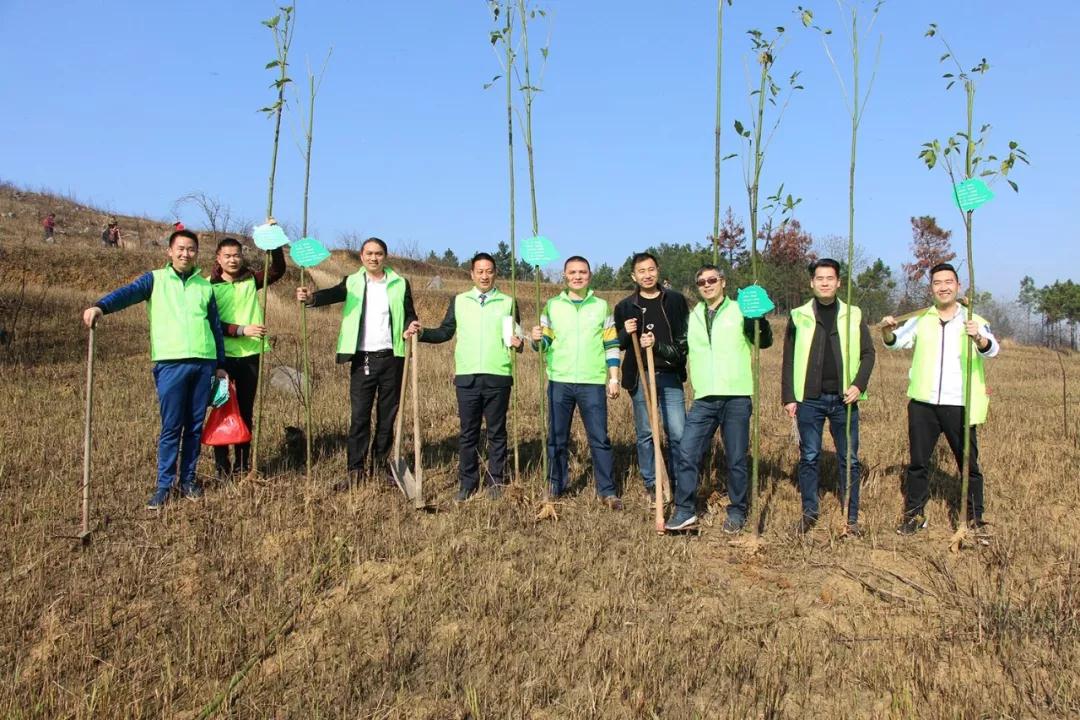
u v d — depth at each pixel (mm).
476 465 6121
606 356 6020
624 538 5395
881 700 3508
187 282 5699
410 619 4195
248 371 6289
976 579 4715
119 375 10875
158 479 5688
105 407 8797
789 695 3570
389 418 6348
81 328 14117
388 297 6176
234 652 3838
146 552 4891
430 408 9328
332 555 4859
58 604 4293
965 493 5156
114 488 6023
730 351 5273
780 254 34094
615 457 7465
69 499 5715
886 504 6156
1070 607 4180
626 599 4391
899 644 3939
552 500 6094
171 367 5645
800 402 5508
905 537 5422
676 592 4531
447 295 28344
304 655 3867
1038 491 6527
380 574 4680
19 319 14117
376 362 6133
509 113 5793
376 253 6129
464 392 6004
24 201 38906
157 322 5637
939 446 7754
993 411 10398
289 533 5215
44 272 22328
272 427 7977
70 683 3666
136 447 7168
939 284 5348
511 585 4543
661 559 4953
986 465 7285
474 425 6043
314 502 5695
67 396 9328
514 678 3682
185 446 5832
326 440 7656
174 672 3697
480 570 4734
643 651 3783
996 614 4051
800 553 5074
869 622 4211
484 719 3363
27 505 5539
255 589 4469
